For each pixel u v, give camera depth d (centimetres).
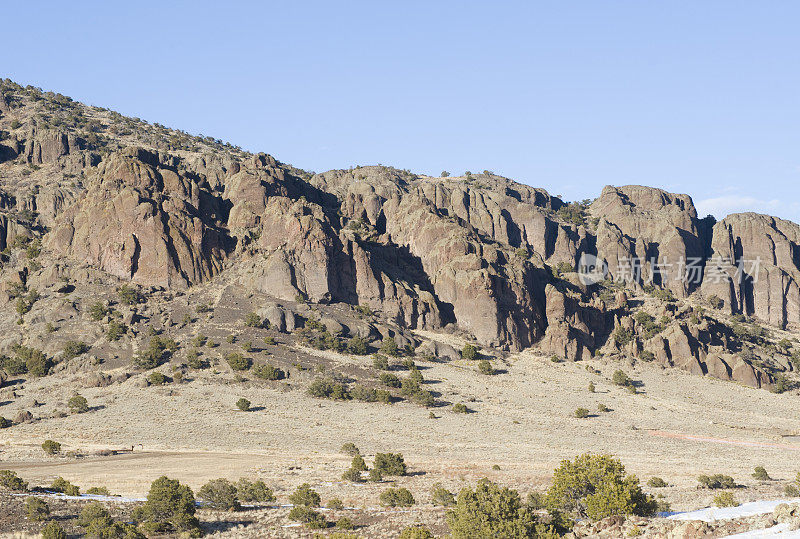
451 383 15950
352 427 12781
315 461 10400
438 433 12762
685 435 13938
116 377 14462
